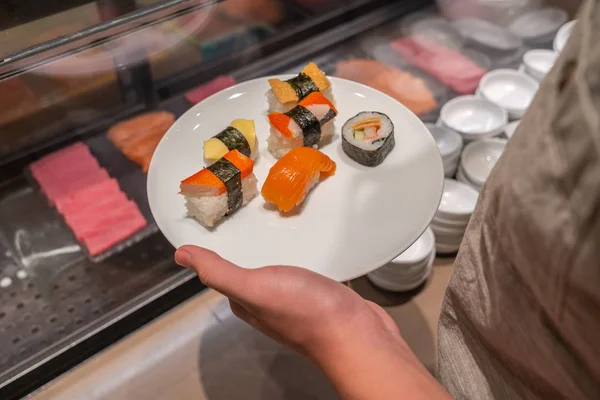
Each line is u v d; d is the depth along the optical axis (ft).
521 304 0.72
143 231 1.62
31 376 1.32
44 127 1.69
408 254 1.46
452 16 2.19
